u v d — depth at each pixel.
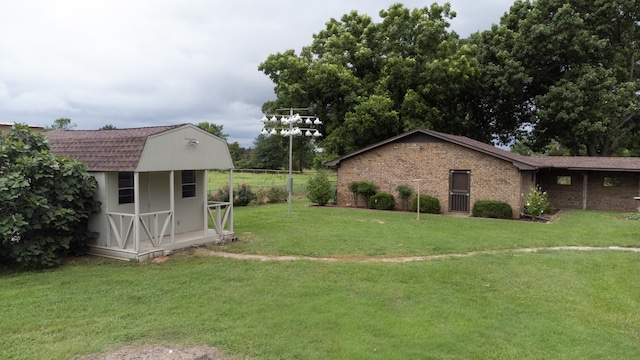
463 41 30.23
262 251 9.63
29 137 8.76
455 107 29.69
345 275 7.57
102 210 9.16
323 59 26.08
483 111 30.61
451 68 24.27
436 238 11.48
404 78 25.41
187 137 9.95
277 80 27.47
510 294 6.64
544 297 6.51
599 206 20.73
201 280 7.19
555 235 12.12
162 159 9.27
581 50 25.02
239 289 6.69
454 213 18.11
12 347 4.51
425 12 27.66
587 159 21.28
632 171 18.86
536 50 25.78
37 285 6.85
